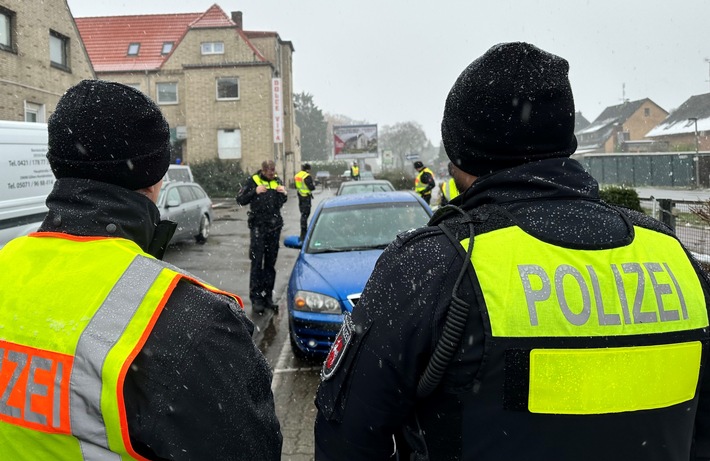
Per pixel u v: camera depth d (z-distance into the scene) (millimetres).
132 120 1271
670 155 30312
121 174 1273
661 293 1194
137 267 1186
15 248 1271
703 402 1279
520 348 1122
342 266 5117
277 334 5918
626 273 1190
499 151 1298
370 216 6043
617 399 1135
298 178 14219
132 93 1310
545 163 1297
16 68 15305
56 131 1261
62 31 17516
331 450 1321
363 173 37469
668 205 7027
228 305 1222
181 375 1102
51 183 6824
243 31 34188
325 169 51969
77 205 1255
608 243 1224
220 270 9516
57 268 1195
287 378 4645
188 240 13016
